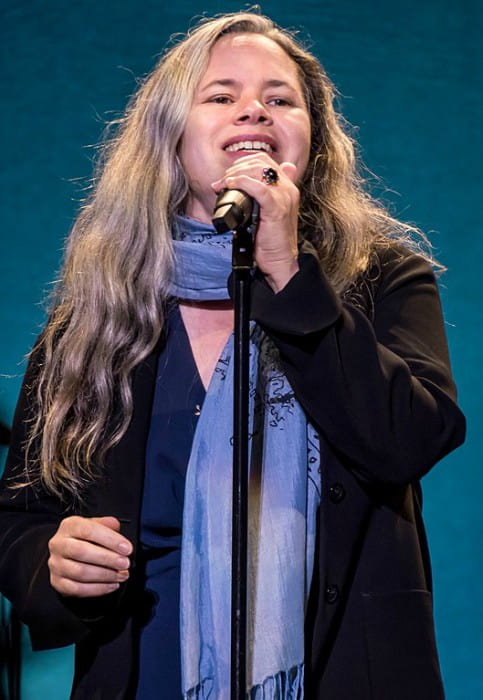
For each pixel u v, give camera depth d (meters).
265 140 4.68
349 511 4.29
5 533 4.75
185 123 4.88
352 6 9.41
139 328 4.73
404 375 4.17
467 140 9.29
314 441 4.43
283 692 4.16
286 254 4.11
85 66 9.60
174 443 4.50
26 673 8.93
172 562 4.45
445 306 9.13
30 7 9.66
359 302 4.61
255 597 4.23
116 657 4.29
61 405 4.70
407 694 4.12
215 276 4.71
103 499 4.46
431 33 9.38
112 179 5.04
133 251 4.87
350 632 4.18
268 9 9.44
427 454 4.17
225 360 4.53
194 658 4.25
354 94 9.33
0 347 9.40
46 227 9.52
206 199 4.87
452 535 8.99
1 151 9.57
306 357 4.13
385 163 9.25
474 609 8.95
